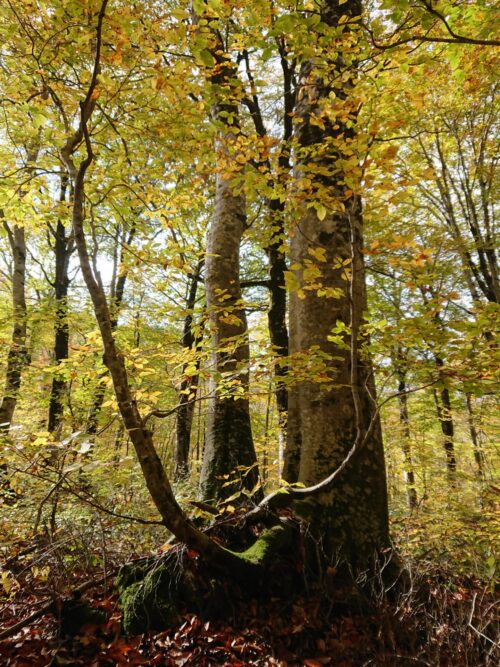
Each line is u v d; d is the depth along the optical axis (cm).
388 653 275
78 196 282
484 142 924
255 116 795
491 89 859
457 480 789
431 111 902
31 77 386
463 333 275
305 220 436
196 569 331
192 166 524
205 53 295
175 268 420
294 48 332
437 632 280
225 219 577
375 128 269
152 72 338
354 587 334
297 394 433
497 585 385
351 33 313
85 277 277
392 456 968
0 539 360
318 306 408
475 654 266
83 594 325
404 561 380
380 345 294
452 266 953
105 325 274
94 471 410
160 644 285
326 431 381
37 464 271
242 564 324
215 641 294
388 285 1111
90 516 408
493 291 961
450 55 339
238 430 486
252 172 350
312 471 377
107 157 564
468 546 444
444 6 284
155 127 408
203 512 359
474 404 978
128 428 266
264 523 367
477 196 1088
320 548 348
